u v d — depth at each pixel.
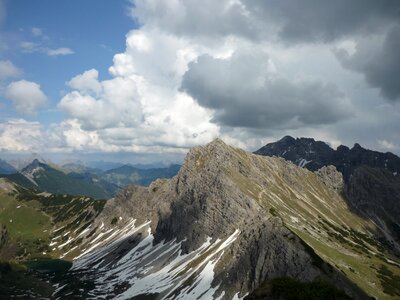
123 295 189.25
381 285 157.25
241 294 145.62
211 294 152.75
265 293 64.12
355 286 140.62
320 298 61.06
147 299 171.62
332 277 136.25
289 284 64.12
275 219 168.38
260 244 157.62
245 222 197.38
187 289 164.38
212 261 177.25
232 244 176.00
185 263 199.50
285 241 151.00
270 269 146.75
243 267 155.62
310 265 140.12
